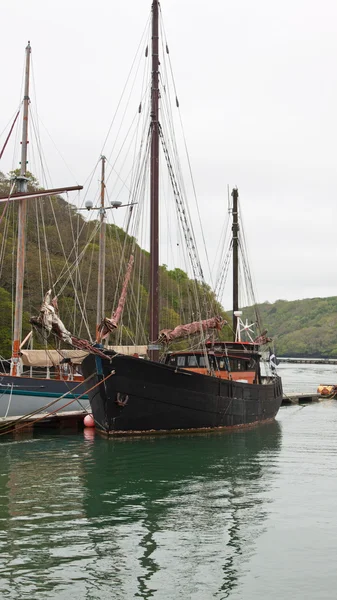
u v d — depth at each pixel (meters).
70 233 64.94
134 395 22.92
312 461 20.81
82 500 14.92
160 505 14.61
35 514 13.62
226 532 12.64
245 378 31.45
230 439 25.39
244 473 18.59
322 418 37.19
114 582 9.98
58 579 10.03
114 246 65.88
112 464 19.45
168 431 24.58
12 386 26.64
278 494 15.93
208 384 25.52
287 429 30.52
